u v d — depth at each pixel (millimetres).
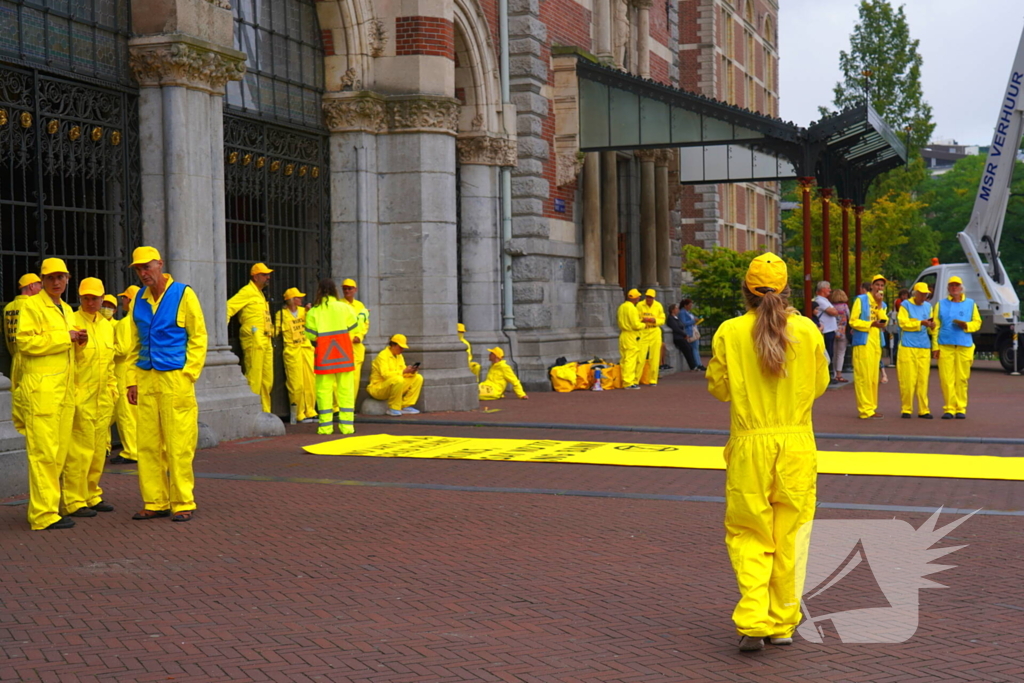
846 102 55281
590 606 6426
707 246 49312
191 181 13680
